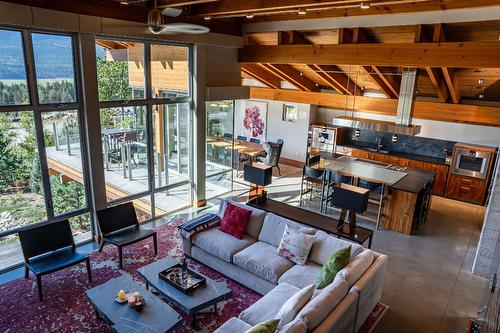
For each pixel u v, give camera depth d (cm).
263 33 684
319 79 923
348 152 974
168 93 632
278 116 1093
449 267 529
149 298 367
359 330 386
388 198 649
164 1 491
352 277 357
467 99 770
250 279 441
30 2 417
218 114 743
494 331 218
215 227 518
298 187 875
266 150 942
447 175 830
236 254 451
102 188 551
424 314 420
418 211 649
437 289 471
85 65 492
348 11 551
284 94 1011
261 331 265
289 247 433
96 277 472
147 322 333
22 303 417
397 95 837
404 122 702
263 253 449
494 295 283
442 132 867
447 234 643
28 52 446
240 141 1086
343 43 573
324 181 716
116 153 572
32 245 442
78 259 445
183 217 667
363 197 452
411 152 928
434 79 646
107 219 513
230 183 827
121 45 544
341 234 473
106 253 532
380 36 582
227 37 668
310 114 1032
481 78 654
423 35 508
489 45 455
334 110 1033
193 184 715
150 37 547
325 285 367
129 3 483
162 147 646
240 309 415
